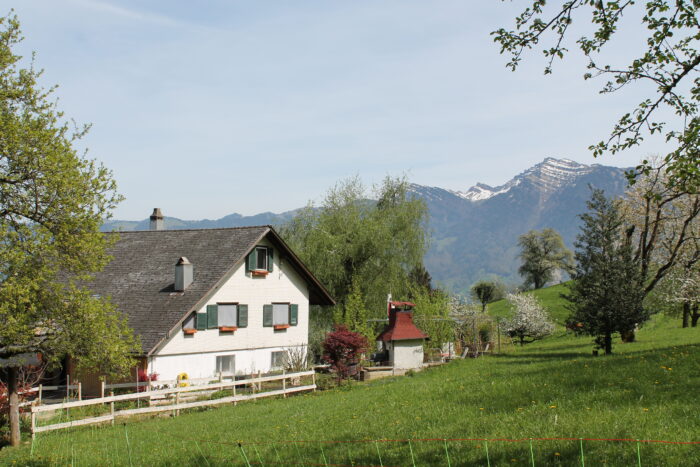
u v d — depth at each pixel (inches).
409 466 386.9
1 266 668.1
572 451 366.6
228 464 463.5
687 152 443.8
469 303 1983.3
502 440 411.2
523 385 658.8
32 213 706.2
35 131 684.7
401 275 1868.8
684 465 319.3
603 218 1141.7
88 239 711.7
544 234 4889.3
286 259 1448.1
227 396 1026.1
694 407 441.4
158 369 1151.6
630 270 1122.7
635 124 486.0
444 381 837.8
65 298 719.7
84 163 721.0
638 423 415.2
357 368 1240.2
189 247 1403.8
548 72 497.4
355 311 1615.4
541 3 475.2
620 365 722.2
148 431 714.8
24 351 721.0
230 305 1310.3
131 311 1220.5
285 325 1419.8
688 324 1872.5
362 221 1849.2
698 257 1558.8
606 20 469.7
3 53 705.0
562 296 1198.3
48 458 589.0
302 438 533.0
